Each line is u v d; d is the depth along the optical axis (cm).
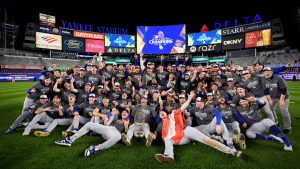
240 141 478
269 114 648
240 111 547
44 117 628
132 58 4825
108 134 482
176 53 4453
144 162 407
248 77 700
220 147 432
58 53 4622
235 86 748
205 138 445
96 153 454
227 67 865
